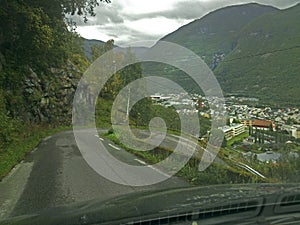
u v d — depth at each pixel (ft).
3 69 77.15
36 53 83.92
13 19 67.41
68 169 36.73
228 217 8.37
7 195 26.03
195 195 11.05
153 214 8.91
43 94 106.52
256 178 26.00
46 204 23.34
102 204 10.81
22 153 50.31
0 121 54.13
